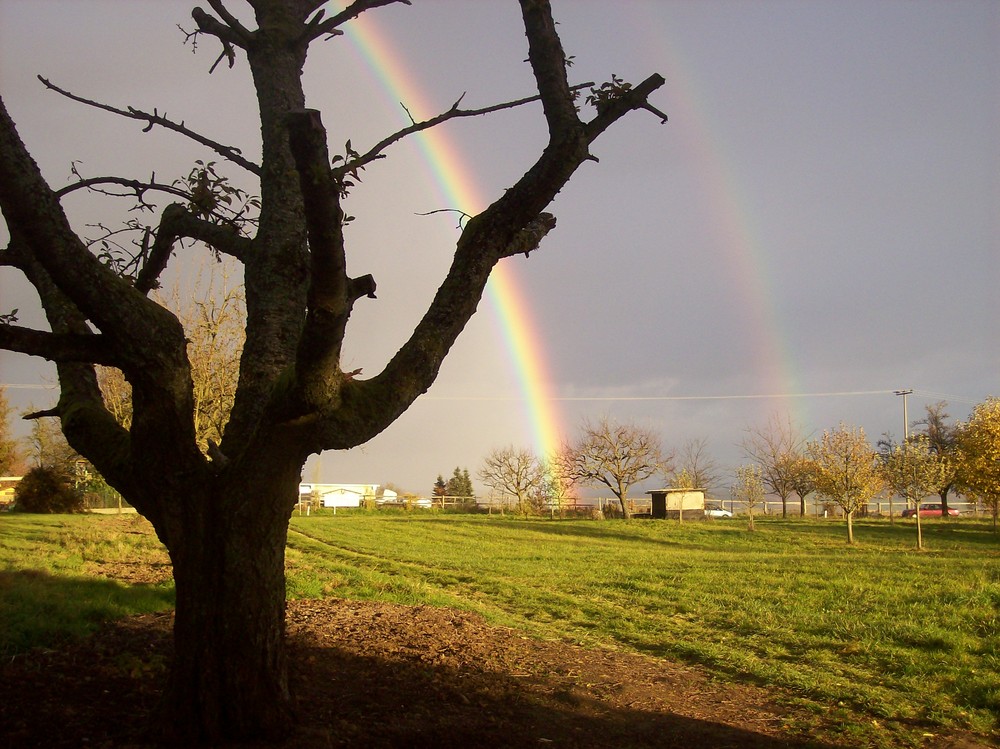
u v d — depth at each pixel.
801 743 6.54
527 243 6.07
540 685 7.78
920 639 10.20
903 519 45.09
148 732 5.09
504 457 58.47
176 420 4.88
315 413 4.79
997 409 32.50
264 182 6.10
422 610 11.00
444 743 5.62
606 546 28.41
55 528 23.22
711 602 13.87
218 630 5.02
